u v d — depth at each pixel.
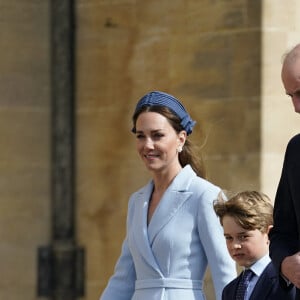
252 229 21.08
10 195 39.44
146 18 37.72
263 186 35.09
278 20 35.31
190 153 23.16
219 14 35.97
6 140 39.41
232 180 35.50
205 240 22.42
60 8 39.16
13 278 39.31
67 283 39.09
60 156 39.16
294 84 17.92
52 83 39.38
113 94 38.50
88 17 38.88
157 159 22.75
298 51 18.00
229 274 22.28
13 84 39.44
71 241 39.16
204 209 22.42
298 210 18.92
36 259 39.38
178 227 22.52
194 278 22.53
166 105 22.81
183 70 36.81
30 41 39.44
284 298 20.55
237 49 35.62
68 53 39.12
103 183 38.72
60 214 39.19
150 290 22.56
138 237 22.77
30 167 39.50
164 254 22.48
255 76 35.34
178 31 36.91
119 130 38.38
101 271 38.78
